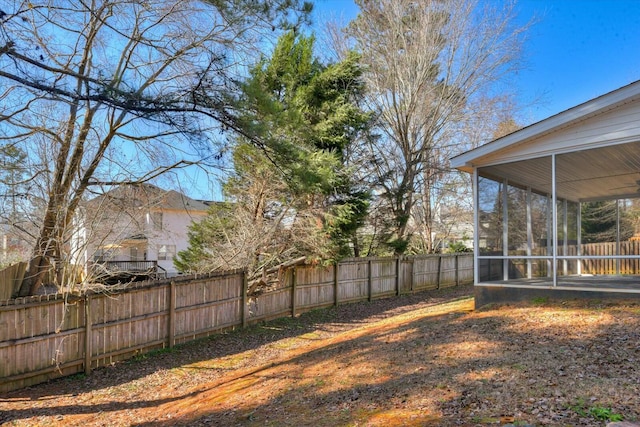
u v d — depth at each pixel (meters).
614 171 9.68
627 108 7.11
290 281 12.98
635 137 7.01
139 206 10.62
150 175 10.26
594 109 7.20
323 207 13.51
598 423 3.18
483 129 20.89
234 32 8.23
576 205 13.56
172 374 7.73
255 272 12.02
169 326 9.31
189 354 8.95
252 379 6.63
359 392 4.85
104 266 9.17
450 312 8.78
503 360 5.01
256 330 11.08
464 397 4.09
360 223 15.00
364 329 9.38
